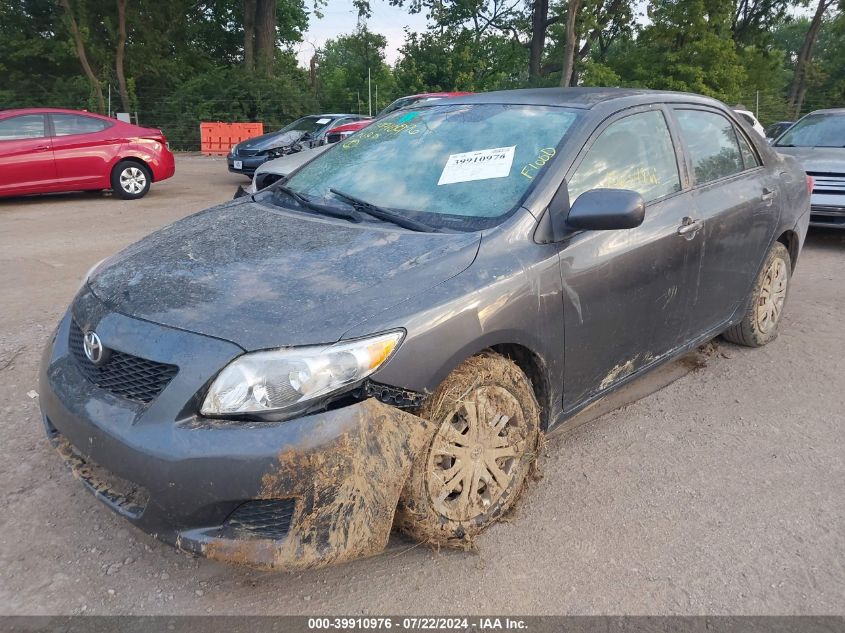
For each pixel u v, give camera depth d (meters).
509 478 2.81
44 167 10.77
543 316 2.79
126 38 30.19
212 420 2.19
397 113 4.03
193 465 2.14
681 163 3.75
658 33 29.11
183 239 3.05
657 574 2.62
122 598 2.45
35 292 5.95
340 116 15.70
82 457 2.46
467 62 34.09
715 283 3.98
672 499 3.10
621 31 33.22
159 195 12.41
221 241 2.95
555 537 2.82
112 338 2.40
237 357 2.19
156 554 2.68
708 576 2.62
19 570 2.56
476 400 2.60
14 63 31.92
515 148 3.20
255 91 27.38
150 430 2.21
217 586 2.52
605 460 3.42
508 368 2.70
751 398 4.14
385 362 2.28
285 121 27.98
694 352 4.82
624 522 2.93
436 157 3.37
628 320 3.29
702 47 28.17
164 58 31.61
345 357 2.21
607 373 3.31
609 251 3.10
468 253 2.67
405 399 2.37
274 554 2.16
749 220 4.17
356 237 2.85
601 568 2.65
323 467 2.15
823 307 5.86
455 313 2.46
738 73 28.81
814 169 7.96
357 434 2.20
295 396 2.16
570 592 2.53
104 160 11.30
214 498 2.15
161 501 2.19
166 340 2.29
